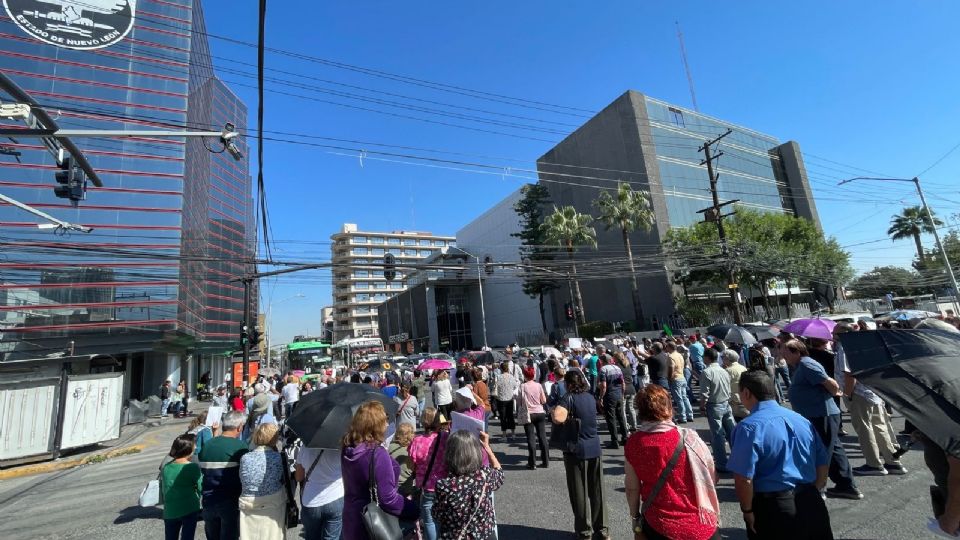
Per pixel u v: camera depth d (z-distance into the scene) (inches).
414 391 345.1
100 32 1266.0
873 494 212.7
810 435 118.4
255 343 828.0
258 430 161.8
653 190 1812.3
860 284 2033.7
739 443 118.3
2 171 1093.8
